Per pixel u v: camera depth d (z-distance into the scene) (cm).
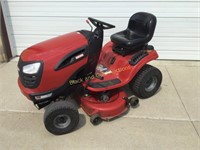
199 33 404
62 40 249
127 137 248
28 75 224
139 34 287
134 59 279
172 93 323
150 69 293
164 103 302
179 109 291
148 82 305
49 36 430
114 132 254
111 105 263
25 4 403
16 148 236
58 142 242
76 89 262
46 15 410
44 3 399
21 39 438
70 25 416
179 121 271
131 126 263
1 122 271
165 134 252
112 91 284
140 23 283
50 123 237
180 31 404
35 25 421
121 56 287
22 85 238
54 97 250
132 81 294
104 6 393
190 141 243
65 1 394
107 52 301
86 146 237
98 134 252
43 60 225
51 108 233
